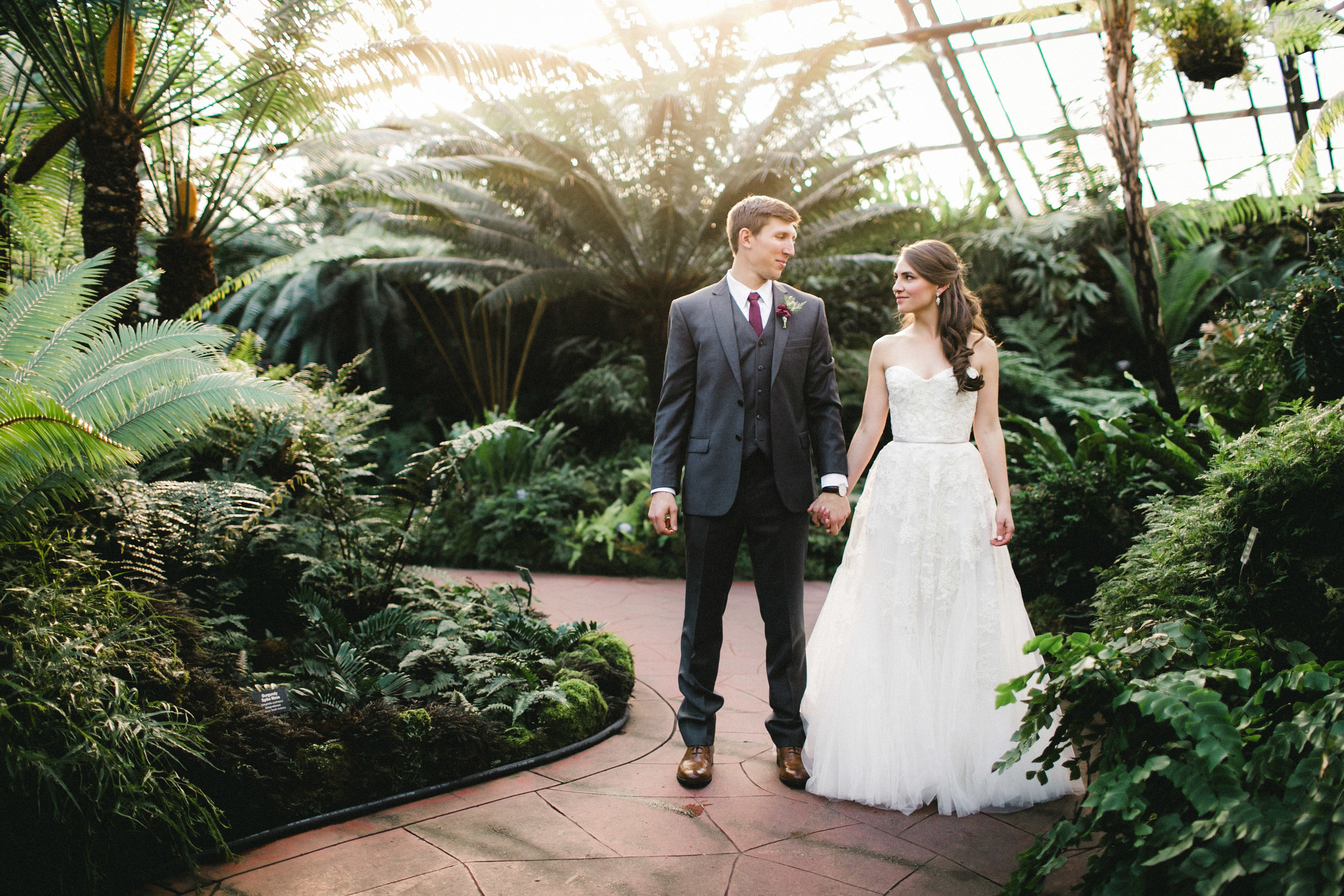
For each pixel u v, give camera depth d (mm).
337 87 4699
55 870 1595
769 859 1858
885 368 2441
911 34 9977
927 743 2156
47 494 2211
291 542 3357
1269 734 1462
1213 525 2457
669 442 2369
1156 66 5652
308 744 2096
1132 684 1405
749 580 6059
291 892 1685
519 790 2244
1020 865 1495
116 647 1882
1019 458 5176
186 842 1666
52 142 3744
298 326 10891
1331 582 2195
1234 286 9516
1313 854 1062
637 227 7953
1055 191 10555
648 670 3562
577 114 7508
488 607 3375
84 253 3836
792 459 2303
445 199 8273
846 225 7793
